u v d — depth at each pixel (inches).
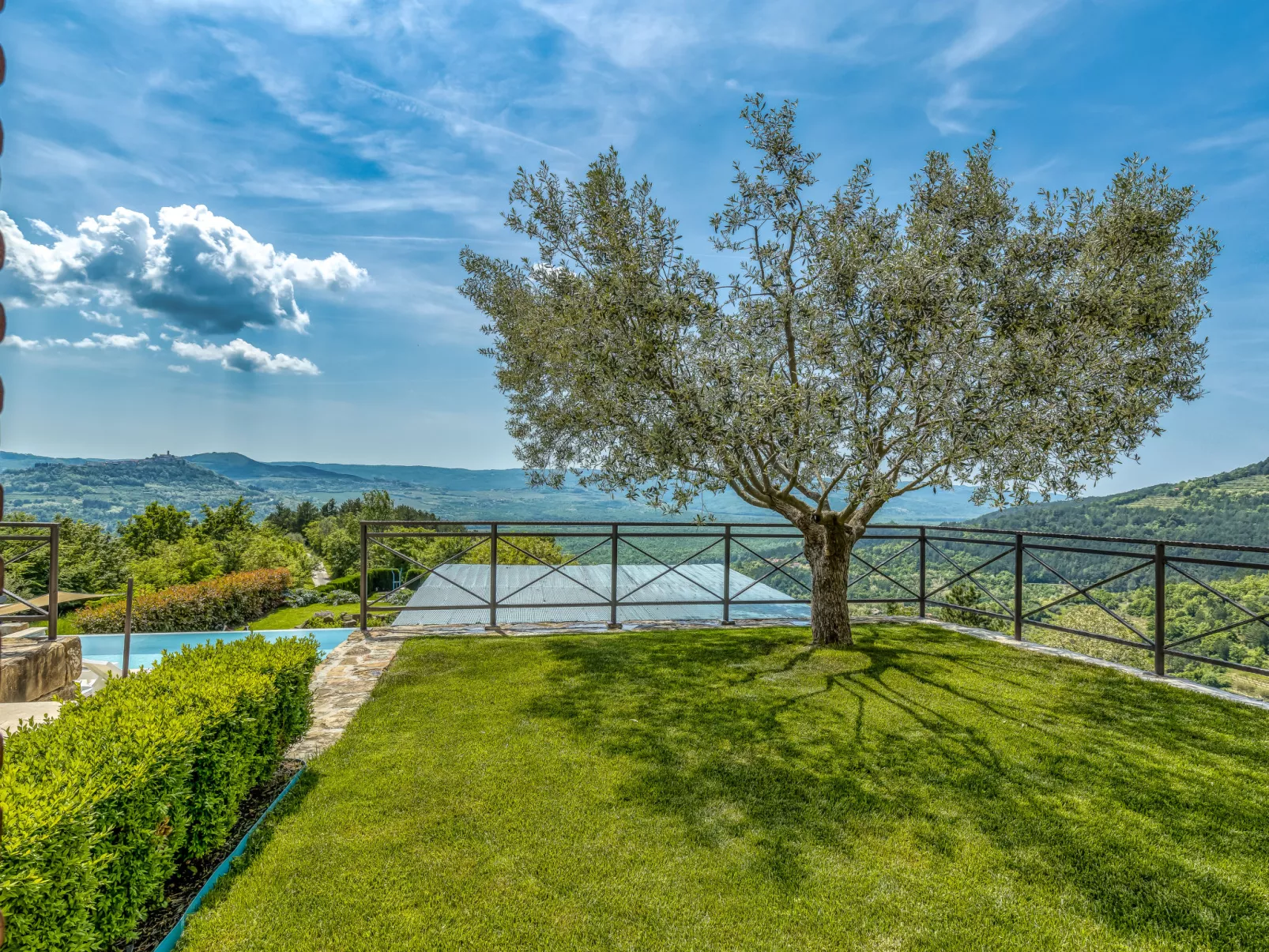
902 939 85.4
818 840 108.1
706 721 161.8
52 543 181.6
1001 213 213.3
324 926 86.0
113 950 80.4
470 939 84.1
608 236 209.5
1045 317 183.8
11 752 83.3
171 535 1187.3
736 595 288.5
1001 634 262.7
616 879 96.8
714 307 203.8
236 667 124.5
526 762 136.3
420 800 119.4
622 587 384.5
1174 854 105.3
